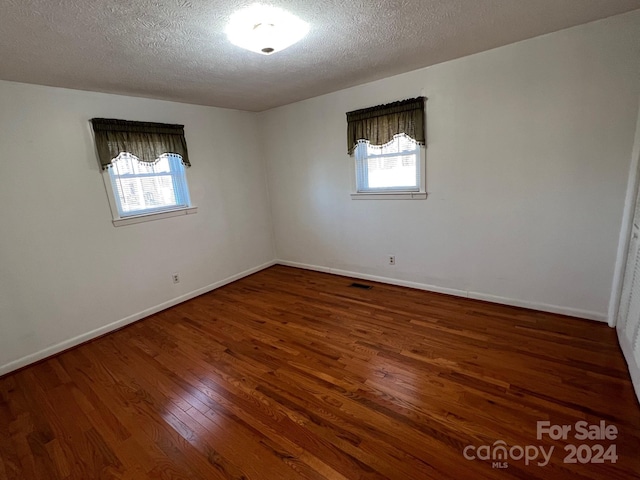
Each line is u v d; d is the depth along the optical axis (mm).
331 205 4039
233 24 1780
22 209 2514
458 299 3195
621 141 2227
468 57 2695
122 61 2215
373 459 1515
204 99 3441
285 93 3457
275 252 4938
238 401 1981
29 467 1613
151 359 2529
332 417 1793
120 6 1532
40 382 2328
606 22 2125
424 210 3275
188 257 3715
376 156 3520
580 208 2465
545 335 2434
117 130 2973
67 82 2545
